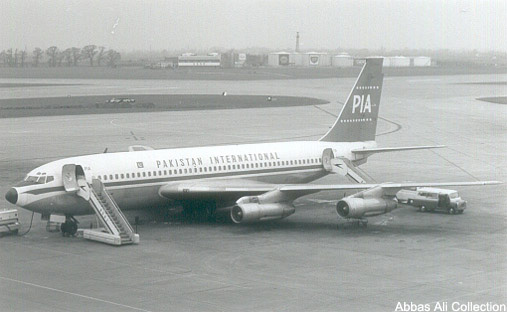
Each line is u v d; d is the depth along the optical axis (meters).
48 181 66.44
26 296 48.19
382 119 177.88
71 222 67.56
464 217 76.50
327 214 78.38
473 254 60.16
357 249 61.91
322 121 170.88
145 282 51.66
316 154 84.69
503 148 130.25
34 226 71.75
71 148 125.50
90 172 67.94
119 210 66.00
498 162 114.50
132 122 168.38
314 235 67.62
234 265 56.53
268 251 61.19
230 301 47.16
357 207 68.38
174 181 73.06
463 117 184.25
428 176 101.25
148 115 184.75
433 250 61.53
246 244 63.81
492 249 61.97
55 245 63.50
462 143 136.25
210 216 77.00
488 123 170.75
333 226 72.00
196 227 71.31
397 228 71.06
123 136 142.12
